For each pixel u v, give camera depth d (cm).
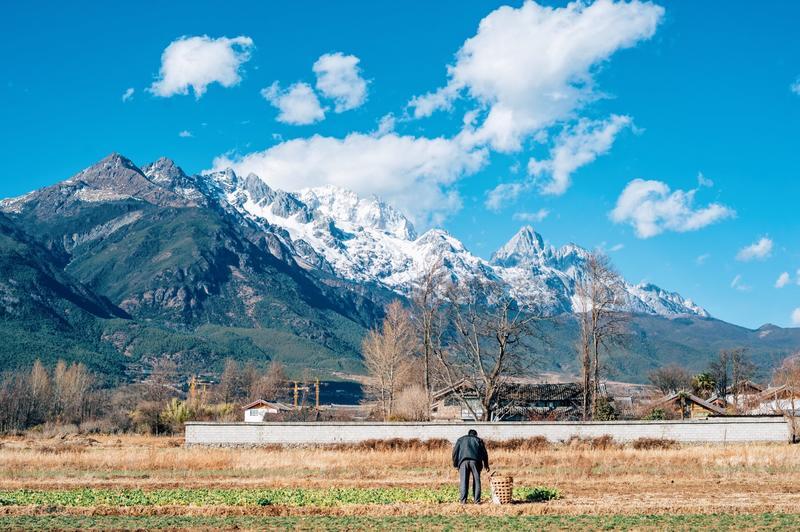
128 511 3497
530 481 4656
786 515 3259
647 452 6044
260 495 4016
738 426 7062
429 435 7181
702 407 10600
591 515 3297
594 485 4456
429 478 4894
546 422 7112
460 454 3572
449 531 2952
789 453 5738
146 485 4597
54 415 14875
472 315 9156
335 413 15188
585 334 9519
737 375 14575
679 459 5631
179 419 12656
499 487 3603
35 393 15250
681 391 10756
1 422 13500
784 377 12838
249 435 7375
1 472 5231
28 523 3203
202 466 5538
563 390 10969
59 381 16962
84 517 3378
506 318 9044
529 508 3459
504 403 10162
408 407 10638
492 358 9081
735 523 3083
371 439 7219
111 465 5553
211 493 4125
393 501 3772
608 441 6925
